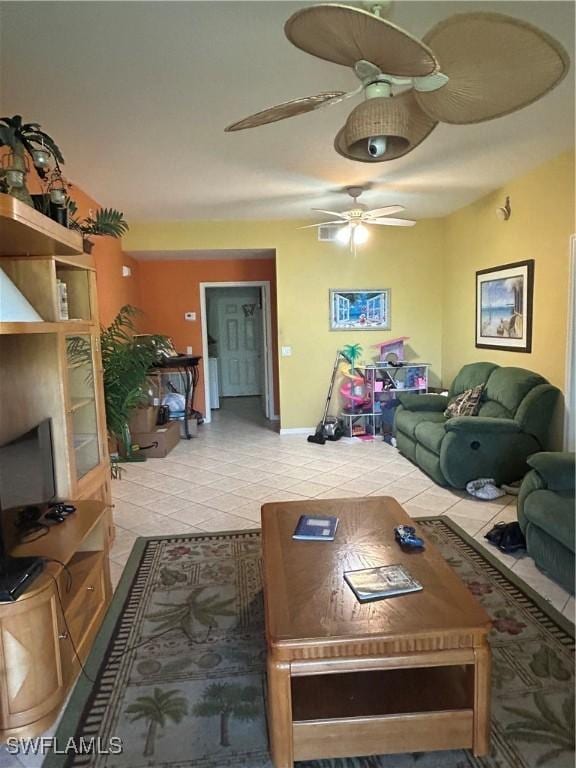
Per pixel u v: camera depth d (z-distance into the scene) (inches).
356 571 72.4
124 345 164.2
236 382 379.9
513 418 157.2
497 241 187.0
